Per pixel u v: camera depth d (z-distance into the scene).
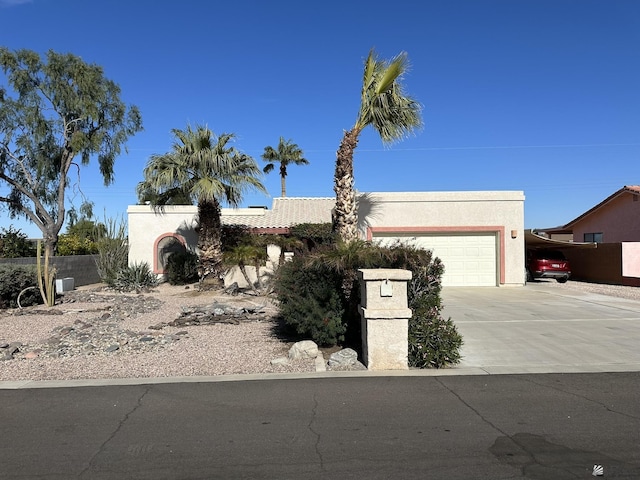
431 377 6.73
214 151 18.58
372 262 7.89
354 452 4.45
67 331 10.53
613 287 20.14
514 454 4.39
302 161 53.03
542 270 22.31
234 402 5.80
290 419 5.25
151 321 11.91
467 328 10.44
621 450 4.46
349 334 8.26
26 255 26.03
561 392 6.10
